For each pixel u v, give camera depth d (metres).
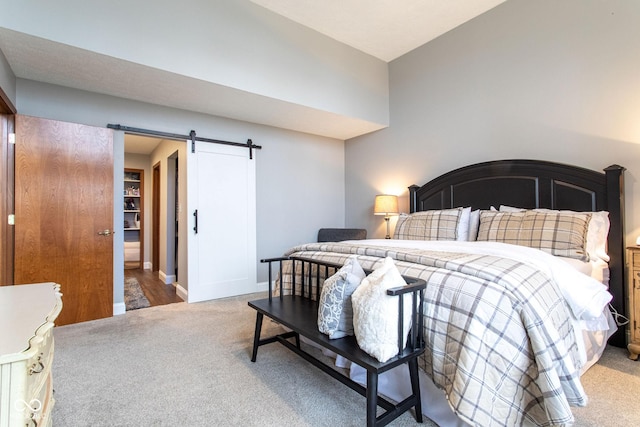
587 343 1.95
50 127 2.82
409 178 4.15
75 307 2.98
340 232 4.61
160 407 1.67
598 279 2.25
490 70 3.33
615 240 2.44
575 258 2.23
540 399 1.29
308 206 4.77
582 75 2.71
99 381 1.94
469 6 3.27
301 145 4.71
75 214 2.96
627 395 1.74
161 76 2.73
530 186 2.98
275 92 3.25
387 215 4.23
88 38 2.29
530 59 3.03
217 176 3.92
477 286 1.42
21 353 0.77
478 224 3.04
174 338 2.62
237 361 2.20
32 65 2.52
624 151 2.50
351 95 3.94
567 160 2.80
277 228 4.46
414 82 4.07
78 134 2.96
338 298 1.60
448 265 1.61
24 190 2.72
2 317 1.02
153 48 2.56
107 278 3.13
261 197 4.32
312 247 2.59
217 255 3.92
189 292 3.71
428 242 2.61
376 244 2.68
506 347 1.30
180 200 4.06
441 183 3.70
